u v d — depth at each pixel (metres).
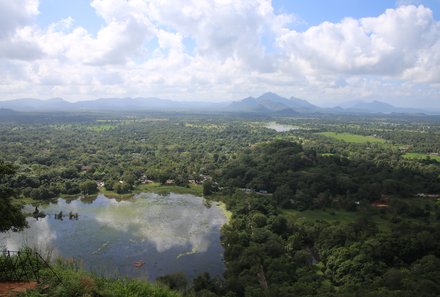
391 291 53.22
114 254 76.00
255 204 101.44
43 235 85.06
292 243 77.12
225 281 60.62
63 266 30.97
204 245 82.38
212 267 71.62
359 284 59.09
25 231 86.81
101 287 26.66
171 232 90.06
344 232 76.69
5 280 26.25
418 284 54.78
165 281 58.19
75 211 105.31
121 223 95.81
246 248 72.19
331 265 67.81
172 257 75.62
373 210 100.94
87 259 72.88
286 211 104.31
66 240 82.50
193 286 57.28
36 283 25.84
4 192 36.09
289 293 54.28
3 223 33.66
